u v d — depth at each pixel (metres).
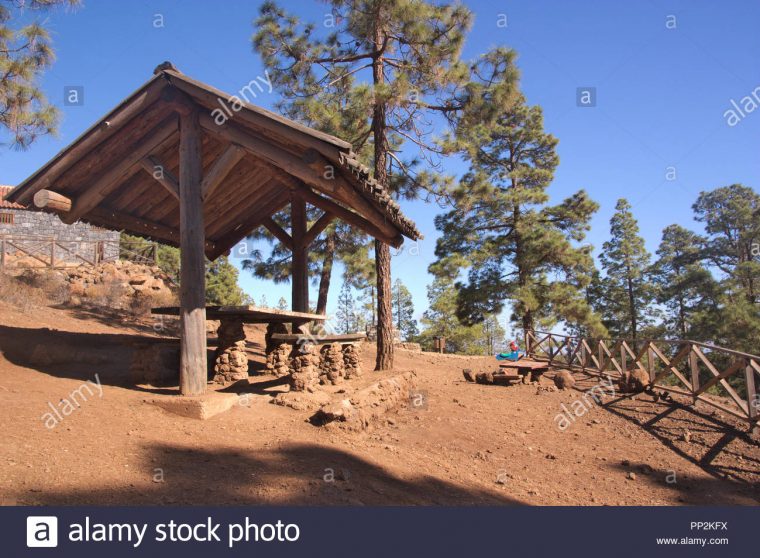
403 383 11.18
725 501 6.59
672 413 10.12
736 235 41.91
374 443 7.37
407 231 11.23
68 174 8.84
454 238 30.19
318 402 8.34
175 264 43.69
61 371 8.84
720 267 42.12
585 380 13.84
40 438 5.31
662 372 11.25
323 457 6.11
